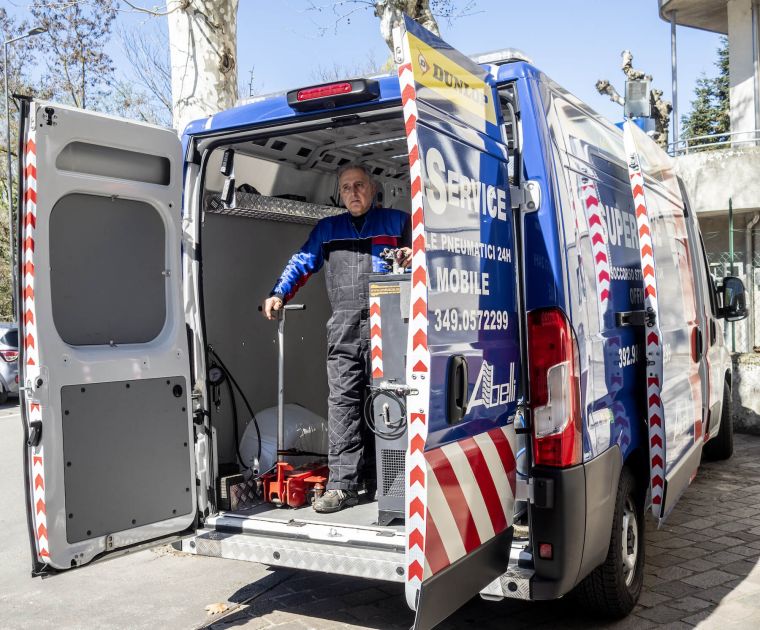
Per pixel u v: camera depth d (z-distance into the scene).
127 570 4.98
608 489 3.55
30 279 3.36
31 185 3.35
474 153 3.08
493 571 3.10
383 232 4.49
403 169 5.70
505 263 3.26
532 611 4.12
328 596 4.43
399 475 3.83
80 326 3.63
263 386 5.17
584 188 3.70
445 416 2.81
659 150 5.06
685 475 4.84
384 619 4.09
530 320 3.31
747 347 14.03
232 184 4.46
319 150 5.05
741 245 14.95
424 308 2.70
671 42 18.14
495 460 3.11
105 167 3.68
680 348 4.76
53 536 3.41
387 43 9.86
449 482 2.82
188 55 7.68
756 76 17.67
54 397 3.43
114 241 3.78
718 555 4.95
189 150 4.16
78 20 23.91
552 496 3.21
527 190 3.33
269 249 5.21
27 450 3.41
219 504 4.23
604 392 3.59
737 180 14.15
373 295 3.89
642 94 5.63
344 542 3.62
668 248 4.80
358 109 3.72
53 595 4.59
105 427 3.63
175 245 4.02
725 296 6.50
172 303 4.01
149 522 3.80
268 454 4.70
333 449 4.34
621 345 3.88
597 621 3.98
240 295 5.00
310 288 5.59
